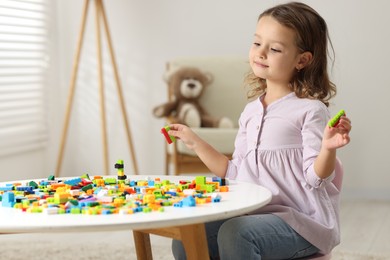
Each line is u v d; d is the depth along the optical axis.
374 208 3.85
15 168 3.95
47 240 3.03
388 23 4.05
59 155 4.10
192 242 1.39
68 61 4.48
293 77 1.87
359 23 4.09
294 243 1.61
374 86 4.10
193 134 1.90
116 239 3.06
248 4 4.24
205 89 4.02
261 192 1.54
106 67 4.45
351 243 3.01
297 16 1.82
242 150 1.92
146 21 4.38
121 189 1.57
